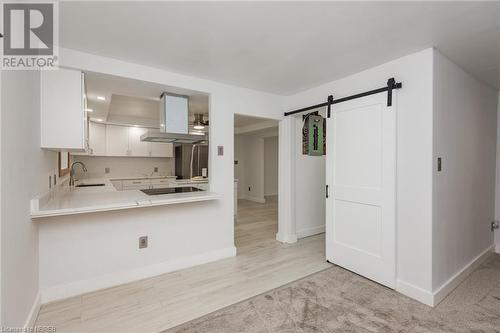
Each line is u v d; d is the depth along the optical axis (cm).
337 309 201
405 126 223
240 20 171
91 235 230
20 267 152
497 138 329
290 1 150
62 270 218
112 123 503
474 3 150
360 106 258
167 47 212
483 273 266
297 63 245
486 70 256
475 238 283
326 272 270
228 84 311
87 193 277
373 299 215
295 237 377
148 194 281
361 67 254
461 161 251
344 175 275
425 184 208
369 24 176
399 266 228
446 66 225
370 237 250
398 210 228
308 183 408
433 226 208
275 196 854
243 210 623
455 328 177
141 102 403
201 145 570
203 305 207
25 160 162
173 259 276
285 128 367
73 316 191
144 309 201
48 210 181
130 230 251
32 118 178
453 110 236
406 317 190
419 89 213
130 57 233
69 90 211
